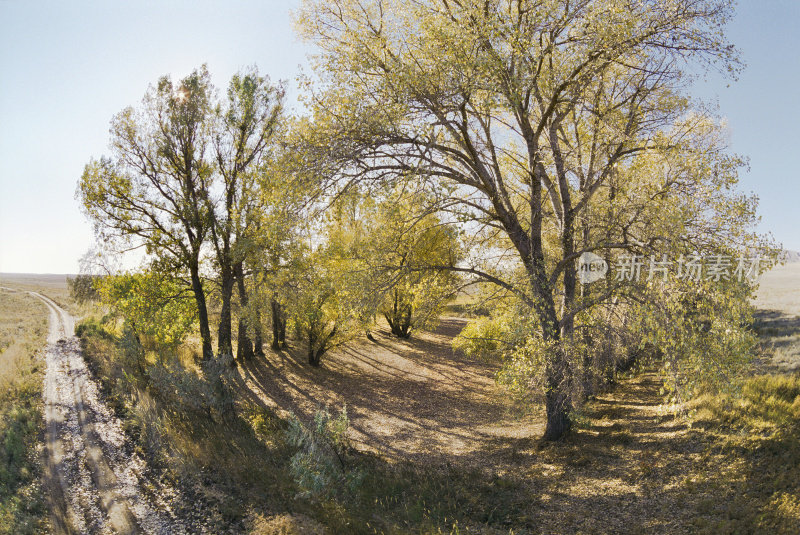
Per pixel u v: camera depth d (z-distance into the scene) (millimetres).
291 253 19453
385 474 12023
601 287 13102
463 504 10203
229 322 24734
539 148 13414
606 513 9281
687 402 12977
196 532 9000
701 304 9633
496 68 9781
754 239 9672
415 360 28656
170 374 16125
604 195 15047
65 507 10008
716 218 10250
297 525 8859
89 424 14734
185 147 22812
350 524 9008
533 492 10602
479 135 13430
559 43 11484
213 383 15703
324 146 10891
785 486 8719
